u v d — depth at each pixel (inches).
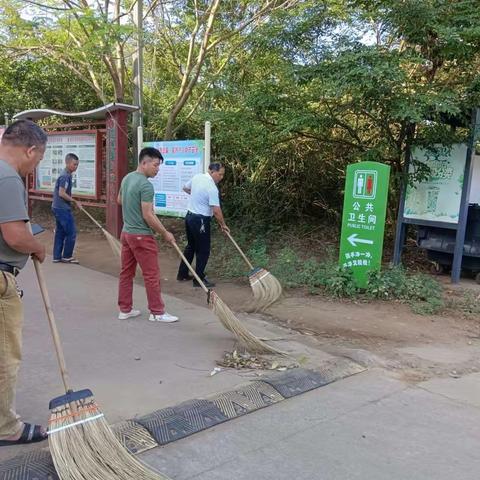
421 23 278.5
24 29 406.3
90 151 407.8
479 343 202.7
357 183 260.7
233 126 362.0
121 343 184.1
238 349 181.5
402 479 110.3
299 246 382.3
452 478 111.2
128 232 203.3
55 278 279.1
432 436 128.6
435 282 277.4
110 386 148.9
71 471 98.6
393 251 359.6
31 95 523.5
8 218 105.9
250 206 422.3
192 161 325.4
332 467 114.0
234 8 429.7
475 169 320.5
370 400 148.1
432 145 297.6
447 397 151.3
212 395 144.0
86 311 220.7
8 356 113.3
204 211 267.0
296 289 269.9
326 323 218.1
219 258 334.3
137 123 414.3
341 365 171.3
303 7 341.7
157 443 121.4
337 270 264.1
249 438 125.4
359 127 348.5
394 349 191.0
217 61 448.5
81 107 524.4
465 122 293.3
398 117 277.6
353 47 297.3
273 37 338.0
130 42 452.1
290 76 307.6
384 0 287.9
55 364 162.7
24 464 109.3
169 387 149.3
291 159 410.0
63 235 319.3
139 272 302.5
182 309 230.8
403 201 316.5
